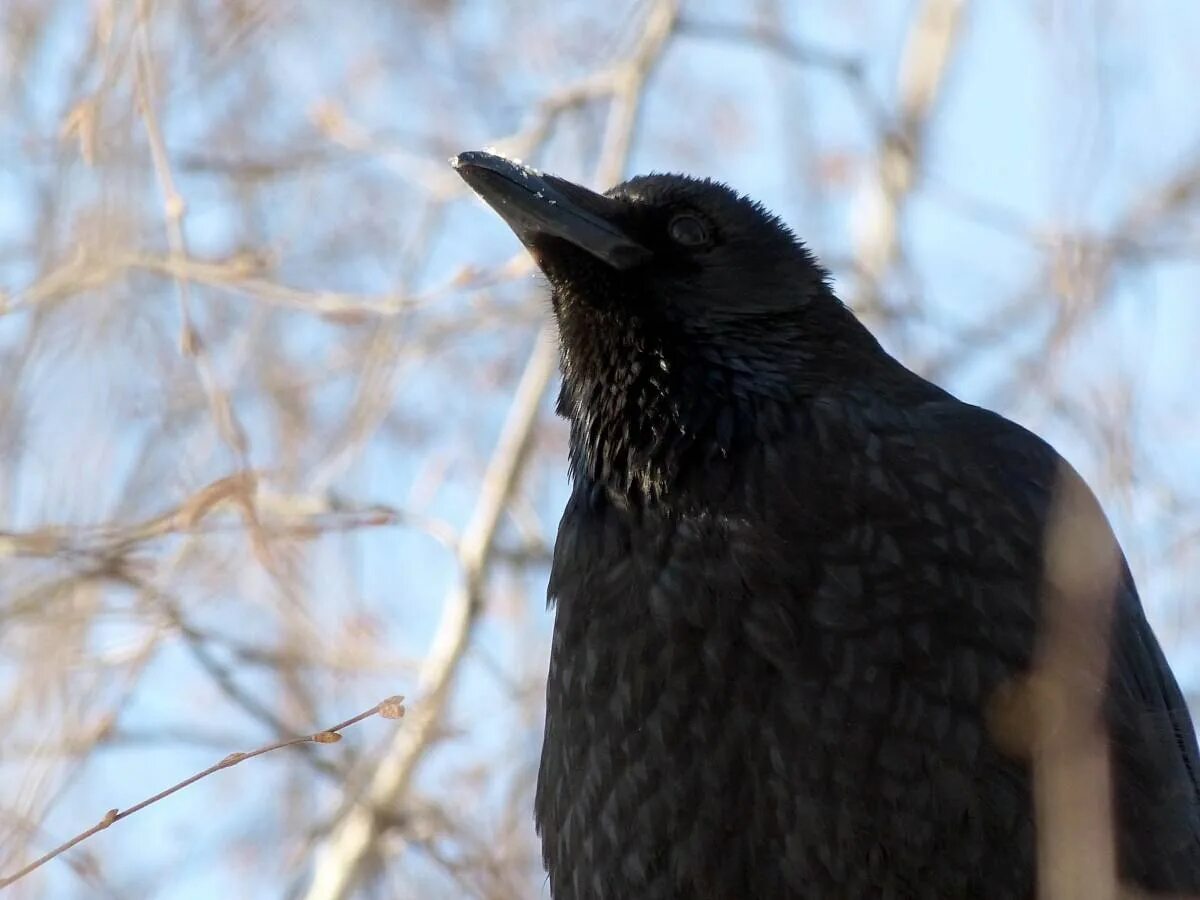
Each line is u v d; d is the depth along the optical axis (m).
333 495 14.39
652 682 10.04
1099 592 9.97
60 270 13.19
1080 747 9.66
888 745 9.66
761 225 11.48
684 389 10.80
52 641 13.20
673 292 11.10
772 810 9.75
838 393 10.76
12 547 12.68
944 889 9.60
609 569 10.40
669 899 10.03
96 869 12.65
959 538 10.02
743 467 10.39
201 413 14.26
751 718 9.82
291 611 14.56
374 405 15.09
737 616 9.94
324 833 14.71
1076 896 9.13
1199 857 10.19
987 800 9.59
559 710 10.50
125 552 12.80
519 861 15.09
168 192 12.23
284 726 13.93
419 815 14.44
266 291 13.61
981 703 9.72
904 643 9.79
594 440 10.82
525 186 11.43
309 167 15.78
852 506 10.12
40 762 12.99
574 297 11.21
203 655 13.56
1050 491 10.38
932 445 10.35
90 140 12.66
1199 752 10.93
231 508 13.34
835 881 9.69
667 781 9.95
